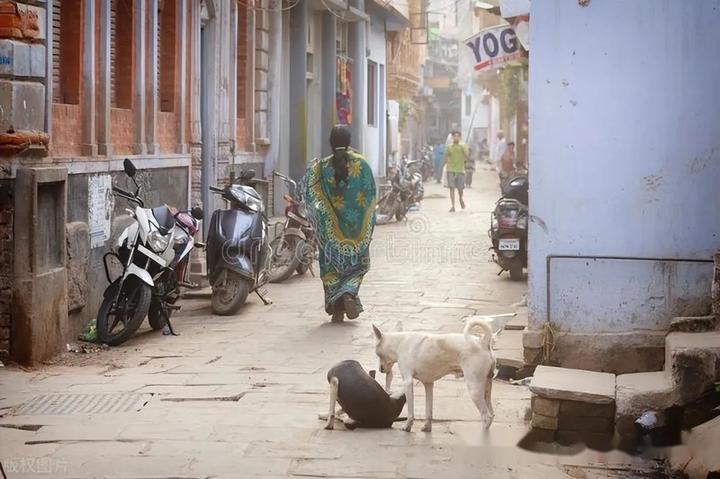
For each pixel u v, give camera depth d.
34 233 8.37
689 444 6.23
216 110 14.80
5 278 8.37
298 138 19.81
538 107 7.69
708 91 7.47
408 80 37.12
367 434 6.40
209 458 5.89
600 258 7.62
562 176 7.68
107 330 9.48
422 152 47.97
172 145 13.20
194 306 11.97
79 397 7.35
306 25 19.97
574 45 7.59
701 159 7.51
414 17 37.53
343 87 23.89
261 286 12.50
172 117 13.20
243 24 16.75
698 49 7.46
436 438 6.32
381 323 10.66
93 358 8.89
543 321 7.75
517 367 7.86
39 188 8.57
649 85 7.52
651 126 7.54
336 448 6.10
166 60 13.23
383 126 29.94
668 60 7.50
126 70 11.66
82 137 10.18
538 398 6.52
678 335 7.08
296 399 7.30
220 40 14.84
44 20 8.72
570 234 7.68
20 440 6.25
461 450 6.09
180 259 10.12
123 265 9.89
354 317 10.55
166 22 13.20
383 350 6.56
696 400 6.50
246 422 6.66
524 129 41.16
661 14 7.48
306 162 19.94
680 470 5.89
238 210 11.63
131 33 11.65
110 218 10.68
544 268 7.74
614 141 7.59
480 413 6.52
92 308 10.14
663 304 7.59
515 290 13.02
